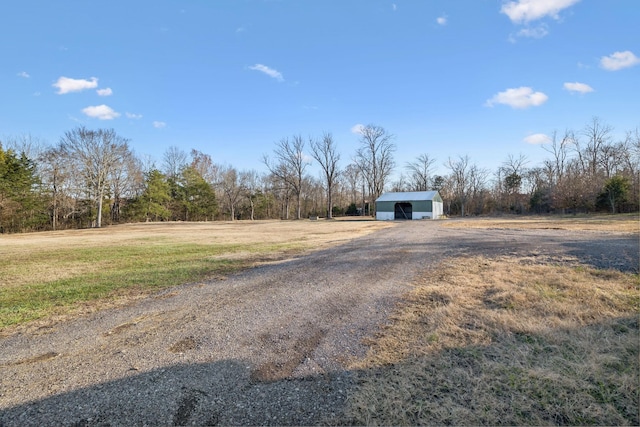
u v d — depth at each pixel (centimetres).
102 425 205
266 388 245
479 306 414
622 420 198
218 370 275
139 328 383
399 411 211
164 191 4466
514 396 224
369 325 371
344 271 687
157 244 1318
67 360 301
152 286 593
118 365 288
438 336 326
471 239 1171
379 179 4603
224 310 446
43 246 1320
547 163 4494
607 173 3722
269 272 702
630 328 329
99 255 1001
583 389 229
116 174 3897
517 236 1231
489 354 285
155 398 234
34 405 228
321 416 209
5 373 277
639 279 509
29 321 413
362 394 232
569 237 1128
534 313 378
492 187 5084
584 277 536
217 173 5400
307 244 1227
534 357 275
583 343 296
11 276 688
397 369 266
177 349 321
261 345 326
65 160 3384
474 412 208
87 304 485
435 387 238
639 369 250
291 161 4438
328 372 267
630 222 1852
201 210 4866
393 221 3156
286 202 5344
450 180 5344
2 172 3027
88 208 3666
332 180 4353
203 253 1014
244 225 3120
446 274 608
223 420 208
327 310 433
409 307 429
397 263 750
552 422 198
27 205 3173
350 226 2447
